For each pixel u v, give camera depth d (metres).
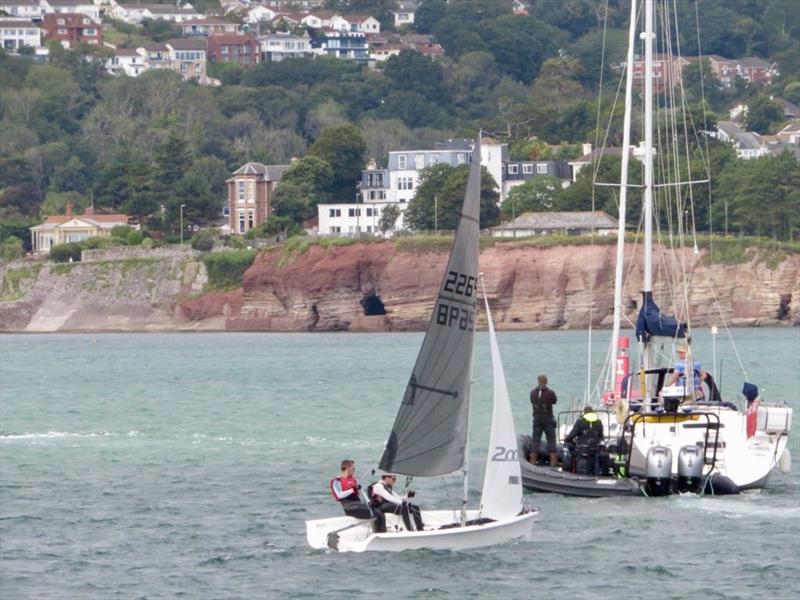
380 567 117.25
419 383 120.88
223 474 170.00
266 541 128.62
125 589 113.56
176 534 132.88
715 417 146.38
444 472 122.19
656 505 139.62
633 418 145.38
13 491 159.12
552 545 124.00
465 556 120.12
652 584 112.50
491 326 123.94
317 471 171.38
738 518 134.38
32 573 118.81
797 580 113.44
